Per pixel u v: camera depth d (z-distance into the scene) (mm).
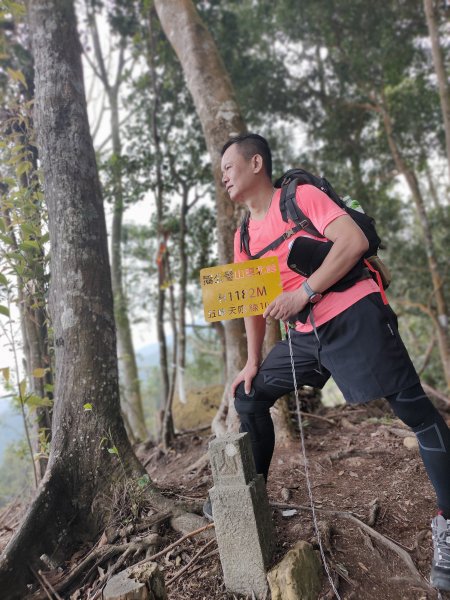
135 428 8875
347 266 1580
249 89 9219
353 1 8992
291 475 2711
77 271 2436
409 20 9367
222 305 1777
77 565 1983
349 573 1729
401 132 10438
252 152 1832
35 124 2633
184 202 6797
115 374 2477
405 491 2352
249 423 1967
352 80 10016
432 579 1647
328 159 10641
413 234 12117
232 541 1646
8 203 2576
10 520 2902
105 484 2287
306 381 1908
